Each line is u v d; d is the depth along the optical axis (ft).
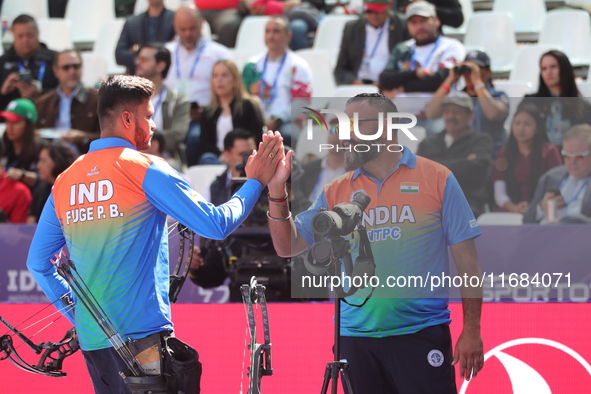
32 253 34.94
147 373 31.48
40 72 84.33
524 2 101.40
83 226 32.35
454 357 36.73
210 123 75.46
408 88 75.72
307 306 44.83
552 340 42.78
